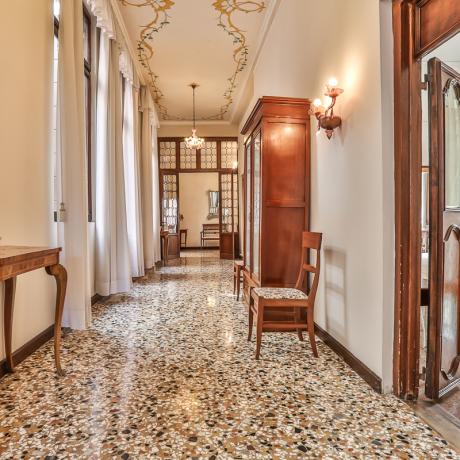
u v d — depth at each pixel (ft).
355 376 7.45
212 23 16.96
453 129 7.20
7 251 6.24
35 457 4.83
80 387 6.89
